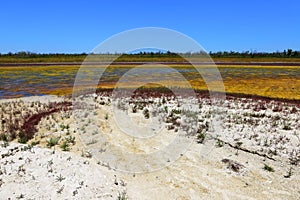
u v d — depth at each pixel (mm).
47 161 6441
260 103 14102
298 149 7980
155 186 6168
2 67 36531
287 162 7211
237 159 7383
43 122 9969
